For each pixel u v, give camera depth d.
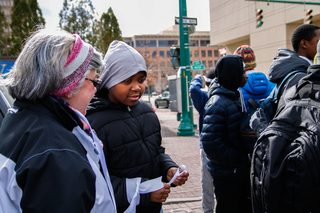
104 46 21.09
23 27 15.49
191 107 9.30
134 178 1.40
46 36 0.87
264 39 19.61
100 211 0.84
